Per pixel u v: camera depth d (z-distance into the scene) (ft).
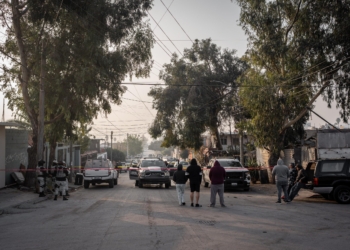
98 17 72.08
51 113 79.00
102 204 51.39
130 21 75.41
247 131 82.12
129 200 56.39
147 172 81.25
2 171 70.49
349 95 74.64
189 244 25.80
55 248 25.49
